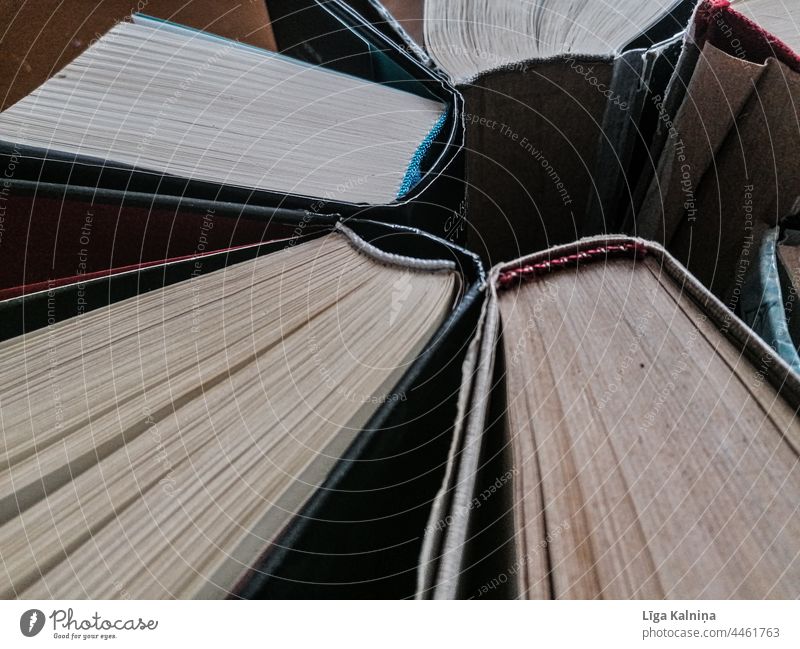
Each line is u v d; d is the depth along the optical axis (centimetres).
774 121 42
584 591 28
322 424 31
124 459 29
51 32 48
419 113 53
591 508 29
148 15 53
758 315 41
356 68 57
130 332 35
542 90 53
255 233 42
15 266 37
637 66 50
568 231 60
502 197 57
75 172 38
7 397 32
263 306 37
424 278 39
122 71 48
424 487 29
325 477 29
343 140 48
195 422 31
